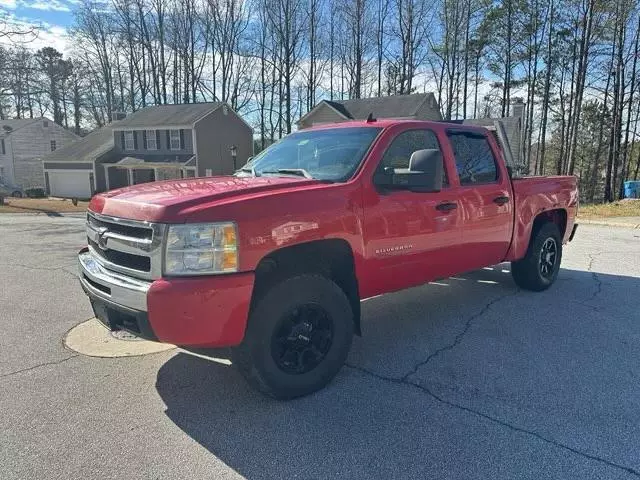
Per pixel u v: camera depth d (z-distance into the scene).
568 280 6.22
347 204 3.26
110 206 3.06
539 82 36.25
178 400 3.12
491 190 4.55
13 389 3.27
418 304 5.20
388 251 3.57
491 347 3.97
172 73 47.06
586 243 9.43
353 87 43.44
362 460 2.47
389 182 3.57
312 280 3.11
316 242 3.13
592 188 40.81
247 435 2.70
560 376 3.42
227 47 45.06
